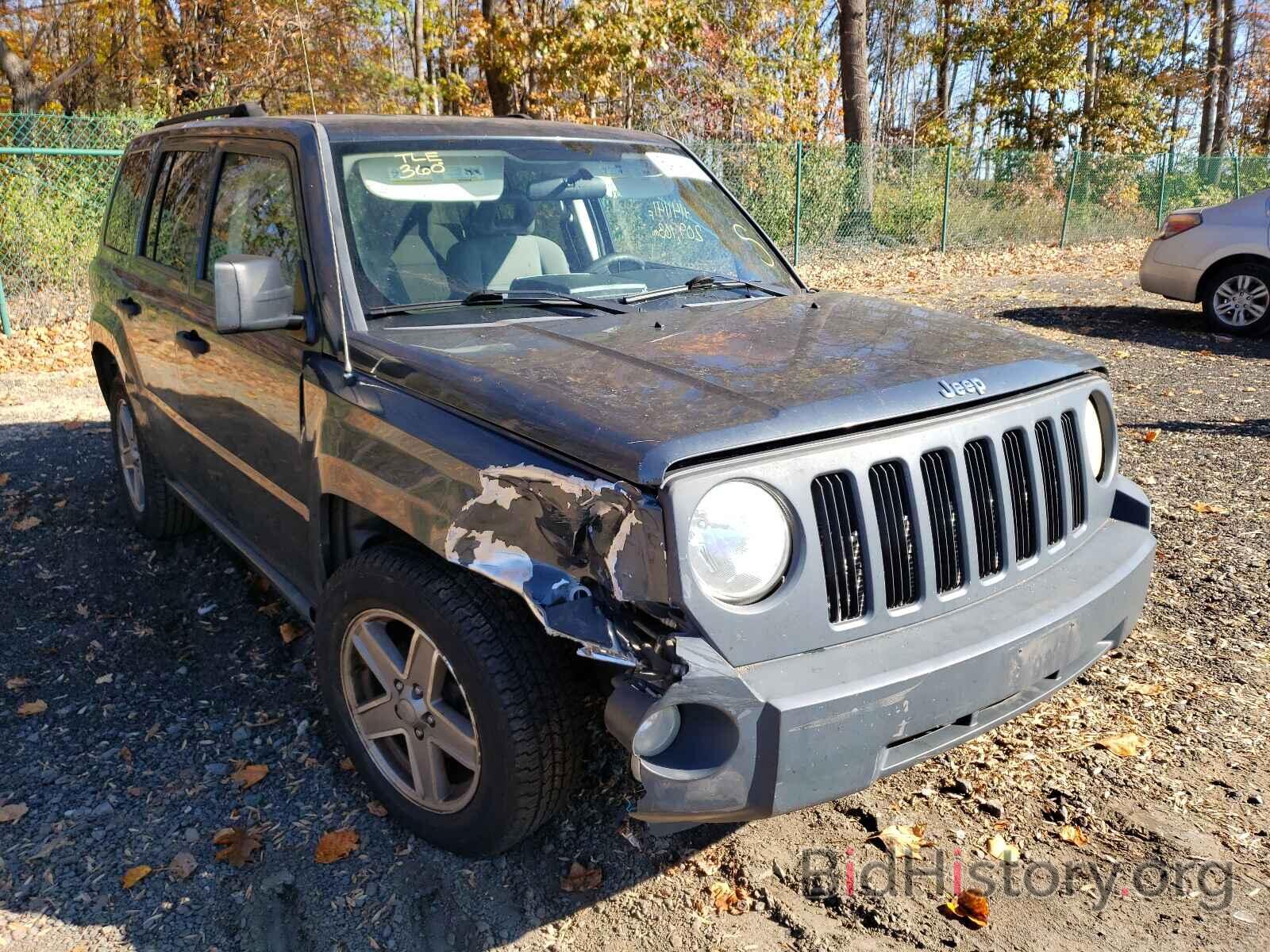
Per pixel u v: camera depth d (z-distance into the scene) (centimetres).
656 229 390
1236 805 308
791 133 2336
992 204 1944
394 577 271
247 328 300
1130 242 2136
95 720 360
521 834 269
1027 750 337
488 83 1842
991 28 3034
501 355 279
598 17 1697
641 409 238
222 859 290
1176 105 3806
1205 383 848
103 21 1936
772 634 229
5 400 795
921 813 308
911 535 251
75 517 541
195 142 433
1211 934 261
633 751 217
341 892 278
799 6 2359
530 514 237
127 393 488
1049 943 259
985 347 300
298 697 373
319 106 1927
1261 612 426
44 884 281
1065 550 295
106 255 525
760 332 304
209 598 450
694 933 262
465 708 276
